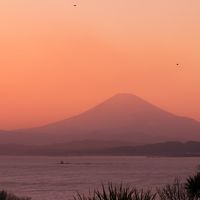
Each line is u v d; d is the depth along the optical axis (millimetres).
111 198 37781
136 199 38469
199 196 59438
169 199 52812
